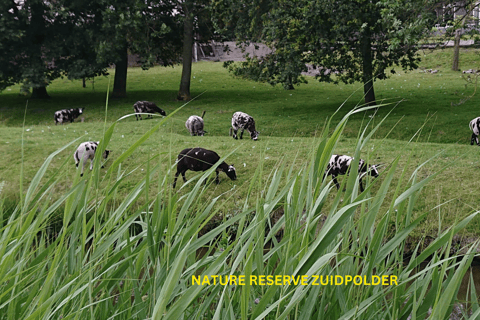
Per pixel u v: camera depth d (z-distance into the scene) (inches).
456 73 1221.7
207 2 1008.2
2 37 881.5
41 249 72.6
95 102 1058.7
